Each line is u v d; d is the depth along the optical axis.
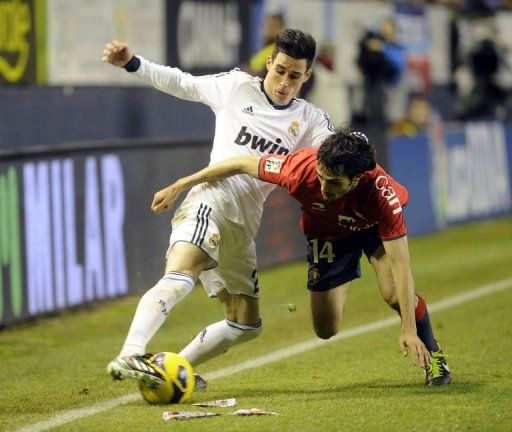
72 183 29.89
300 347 25.52
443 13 55.94
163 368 18.28
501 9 60.19
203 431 16.41
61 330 28.12
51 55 37.19
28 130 35.34
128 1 39.59
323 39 47.66
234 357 24.44
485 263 38.69
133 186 32.25
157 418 17.36
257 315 20.16
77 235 30.16
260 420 17.09
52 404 19.86
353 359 23.77
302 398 19.14
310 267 20.28
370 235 19.89
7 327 28.08
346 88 47.12
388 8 51.59
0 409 19.50
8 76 35.41
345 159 17.36
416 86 52.41
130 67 19.58
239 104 19.69
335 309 20.20
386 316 29.72
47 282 29.23
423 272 37.06
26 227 28.34
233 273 19.67
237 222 19.39
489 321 27.91
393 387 20.06
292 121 19.72
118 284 31.86
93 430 17.00
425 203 46.84
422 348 17.84
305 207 19.44
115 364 17.27
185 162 34.28
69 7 37.62
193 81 19.97
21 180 28.06
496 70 58.84
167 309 18.03
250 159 18.92
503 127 53.47
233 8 44.31
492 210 52.09
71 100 37.12
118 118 39.22
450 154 48.84
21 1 35.69
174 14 41.66
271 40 39.81
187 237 18.66
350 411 17.75
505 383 20.12
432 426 16.70
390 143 44.31
